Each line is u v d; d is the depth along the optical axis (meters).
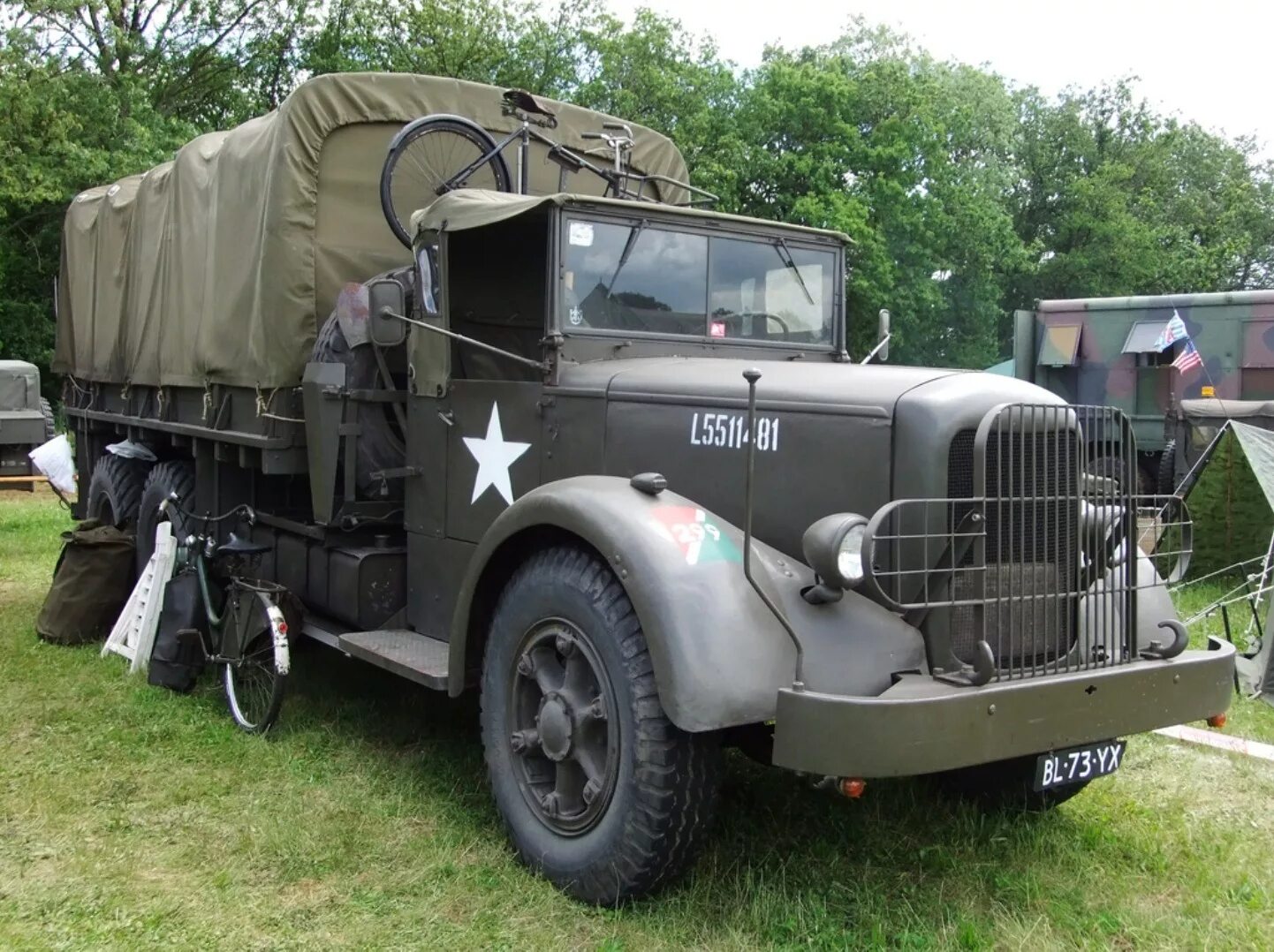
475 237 4.47
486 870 3.54
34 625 6.77
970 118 30.38
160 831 3.84
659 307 4.32
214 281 5.72
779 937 3.15
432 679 3.94
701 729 2.91
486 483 4.30
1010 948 3.14
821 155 24.53
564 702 3.41
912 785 4.31
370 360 4.85
